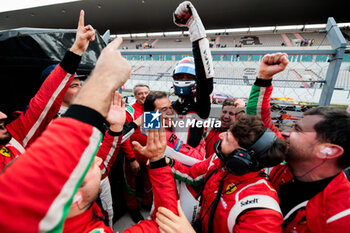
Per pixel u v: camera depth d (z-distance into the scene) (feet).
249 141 1.86
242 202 1.94
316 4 47.57
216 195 2.34
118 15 57.93
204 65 2.45
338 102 23.12
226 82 7.89
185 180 2.79
